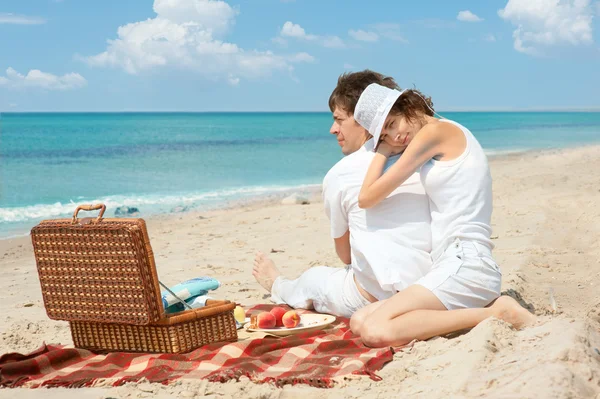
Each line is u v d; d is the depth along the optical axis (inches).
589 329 130.0
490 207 157.2
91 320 148.4
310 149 1304.1
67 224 144.6
